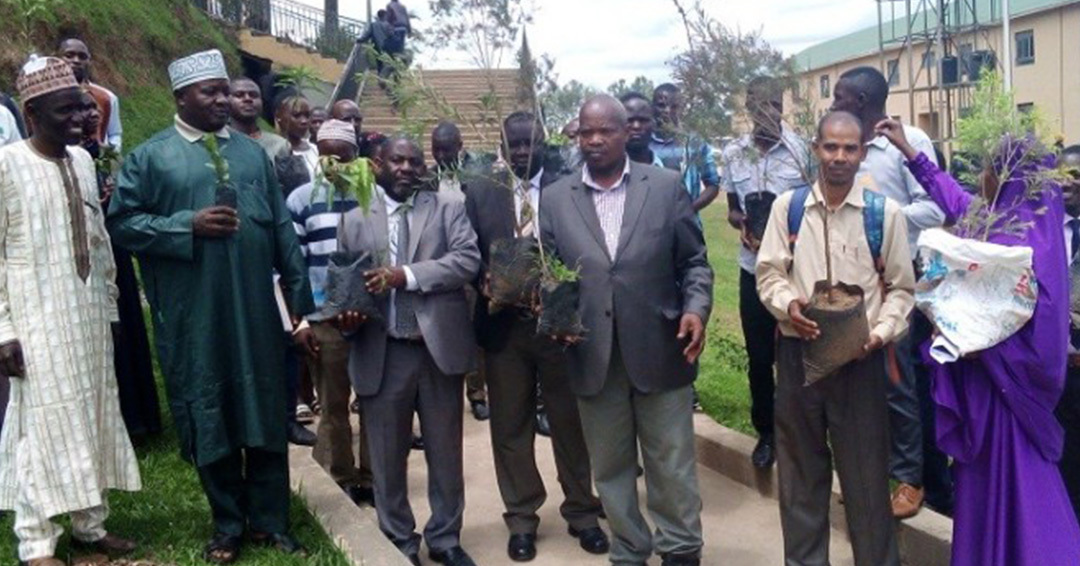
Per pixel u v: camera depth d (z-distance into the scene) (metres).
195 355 4.29
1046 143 4.05
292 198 5.94
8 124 5.68
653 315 4.51
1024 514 3.96
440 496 4.93
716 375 8.14
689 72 5.04
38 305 4.12
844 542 5.23
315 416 7.37
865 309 4.09
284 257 4.62
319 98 13.70
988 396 4.05
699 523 4.73
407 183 4.84
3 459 4.23
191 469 5.53
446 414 4.88
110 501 5.04
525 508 5.21
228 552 4.46
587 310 4.51
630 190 4.57
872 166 5.02
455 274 4.77
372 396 4.81
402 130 4.92
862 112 5.00
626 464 4.73
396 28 14.59
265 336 4.43
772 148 5.37
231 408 4.38
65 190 4.21
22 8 7.22
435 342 4.77
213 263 4.28
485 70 4.80
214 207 4.22
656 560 5.09
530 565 5.10
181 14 15.60
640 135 6.51
